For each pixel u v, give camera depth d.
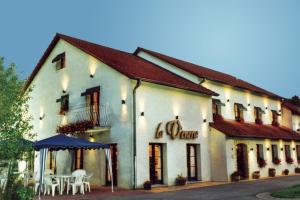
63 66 23.92
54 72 24.66
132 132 17.97
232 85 26.11
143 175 17.88
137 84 18.30
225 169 21.39
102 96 20.02
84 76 21.67
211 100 23.36
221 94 25.39
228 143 21.86
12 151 8.55
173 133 19.67
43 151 15.06
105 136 19.44
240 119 26.56
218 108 25.00
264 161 25.20
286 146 29.52
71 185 16.83
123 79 18.94
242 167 23.66
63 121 22.91
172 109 20.28
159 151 19.47
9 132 8.55
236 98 26.92
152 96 19.22
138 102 18.38
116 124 18.88
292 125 33.38
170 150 19.56
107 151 16.97
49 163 23.45
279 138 26.61
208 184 19.64
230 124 24.22
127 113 18.38
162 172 19.34
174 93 20.66
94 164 20.02
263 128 27.64
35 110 25.86
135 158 17.66
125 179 17.92
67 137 16.92
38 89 25.98
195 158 21.64
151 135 18.70
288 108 33.62
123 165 18.16
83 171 16.22
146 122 18.58
